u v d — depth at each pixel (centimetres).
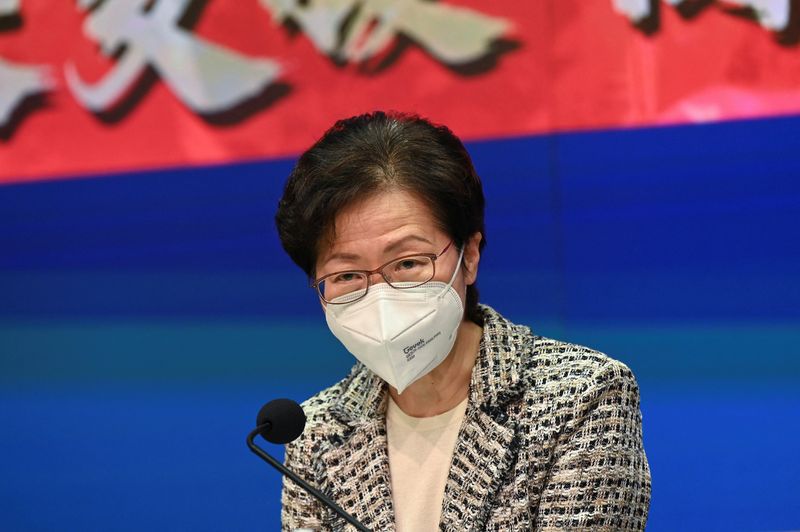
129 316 1250
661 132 1116
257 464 1227
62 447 1258
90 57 1245
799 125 1084
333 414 679
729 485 1105
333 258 604
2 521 1260
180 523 1234
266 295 1228
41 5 1253
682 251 1122
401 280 607
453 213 606
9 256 1266
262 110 1207
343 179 589
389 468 655
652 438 1125
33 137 1256
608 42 1123
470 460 624
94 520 1249
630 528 601
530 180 1152
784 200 1093
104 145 1245
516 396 632
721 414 1111
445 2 1158
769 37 1087
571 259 1148
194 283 1239
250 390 1230
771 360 1100
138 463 1245
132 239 1248
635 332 1133
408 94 1166
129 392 1251
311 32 1191
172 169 1233
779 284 1096
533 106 1144
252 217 1224
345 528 650
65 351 1262
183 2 1222
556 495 600
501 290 1161
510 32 1145
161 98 1231
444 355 629
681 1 1105
